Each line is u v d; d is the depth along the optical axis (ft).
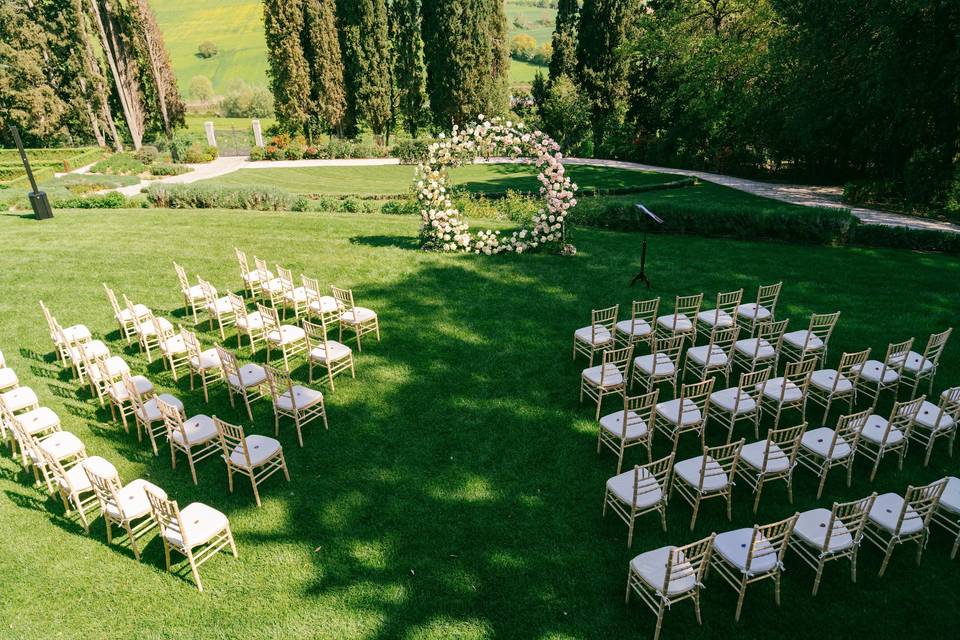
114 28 149.48
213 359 32.07
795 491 24.97
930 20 63.87
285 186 117.60
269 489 25.61
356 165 147.23
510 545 22.54
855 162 102.42
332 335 38.60
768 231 58.08
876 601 20.02
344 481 26.03
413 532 23.25
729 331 34.01
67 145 159.33
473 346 37.01
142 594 20.65
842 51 75.82
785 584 20.75
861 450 27.30
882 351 35.88
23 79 143.64
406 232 59.11
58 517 24.18
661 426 28.32
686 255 52.85
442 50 154.81
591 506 24.44
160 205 72.02
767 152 115.24
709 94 117.29
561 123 153.17
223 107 244.83
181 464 27.20
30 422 27.61
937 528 23.27
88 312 41.01
